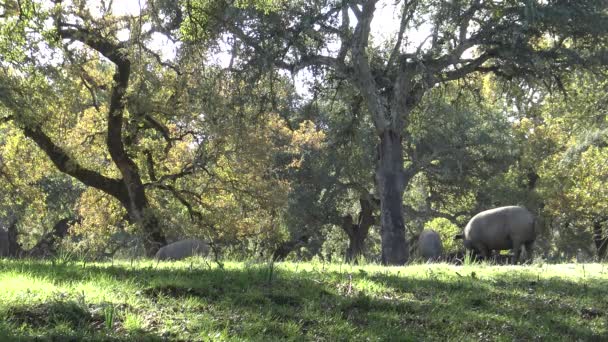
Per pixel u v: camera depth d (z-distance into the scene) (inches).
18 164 1137.4
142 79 930.1
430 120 1111.0
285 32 788.6
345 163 1224.2
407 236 1797.5
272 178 1212.5
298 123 1475.1
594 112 928.3
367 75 877.8
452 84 1091.9
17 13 706.2
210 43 770.8
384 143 921.5
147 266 406.9
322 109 1364.4
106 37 926.4
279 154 1396.4
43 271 340.5
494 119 1523.1
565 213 1483.8
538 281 413.7
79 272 339.3
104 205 1200.2
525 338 308.2
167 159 1126.4
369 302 323.3
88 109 1080.8
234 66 817.5
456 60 868.0
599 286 407.8
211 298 309.0
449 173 1503.4
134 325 256.7
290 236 1498.5
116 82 971.3
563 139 1593.3
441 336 298.2
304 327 286.0
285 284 343.6
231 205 1163.9
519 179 1641.2
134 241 1246.3
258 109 910.4
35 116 716.7
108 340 242.4
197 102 933.8
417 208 1737.2
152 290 309.0
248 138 1026.1
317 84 992.9
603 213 1457.9
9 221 1509.6
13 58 666.2
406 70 891.4
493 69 951.6
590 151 1385.3
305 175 1472.7
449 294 360.2
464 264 519.2
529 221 806.5
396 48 915.4
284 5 802.2
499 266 505.4
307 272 387.5
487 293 370.0
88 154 1127.0
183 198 1168.2
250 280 345.7
